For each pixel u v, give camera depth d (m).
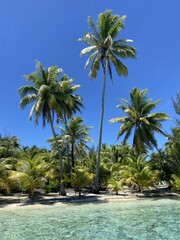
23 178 23.25
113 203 22.22
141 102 34.88
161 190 31.47
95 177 29.02
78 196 26.14
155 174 29.22
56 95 27.22
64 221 14.37
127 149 50.97
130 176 29.27
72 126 36.31
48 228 12.59
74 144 36.94
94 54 30.50
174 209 17.78
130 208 18.80
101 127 29.25
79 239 10.30
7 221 14.83
